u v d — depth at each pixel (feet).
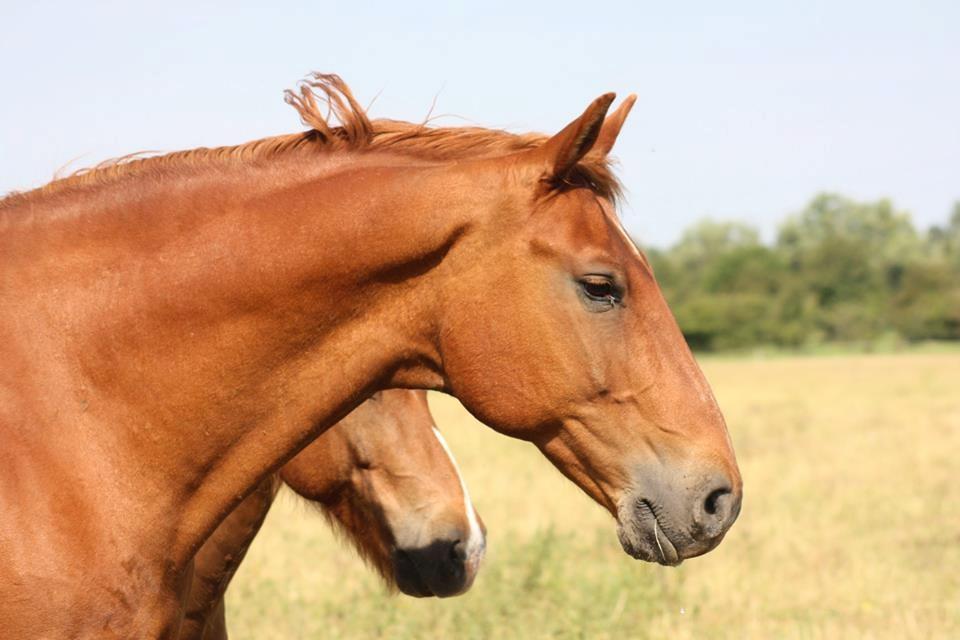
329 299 14.37
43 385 13.64
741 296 322.34
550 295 14.07
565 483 56.49
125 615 13.66
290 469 21.26
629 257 14.35
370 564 22.18
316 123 14.98
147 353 14.05
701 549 13.96
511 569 34.83
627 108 15.40
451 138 15.25
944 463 64.54
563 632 27.99
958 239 470.39
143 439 14.02
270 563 36.96
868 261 348.79
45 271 14.06
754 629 29.32
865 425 89.86
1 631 12.99
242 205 14.44
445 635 29.17
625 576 32.55
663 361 14.23
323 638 29.14
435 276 14.43
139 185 14.58
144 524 13.94
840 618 30.71
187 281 14.14
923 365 212.43
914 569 36.83
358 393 14.82
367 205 14.33
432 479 21.38
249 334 14.20
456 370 14.44
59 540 13.24
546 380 14.15
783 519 45.34
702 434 14.07
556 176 14.17
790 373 191.93
